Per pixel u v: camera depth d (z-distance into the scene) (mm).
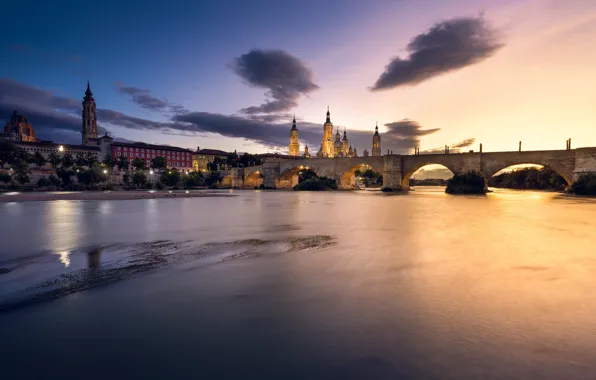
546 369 4332
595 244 13922
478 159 71875
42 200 46719
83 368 4492
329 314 6285
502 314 6238
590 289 7797
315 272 9375
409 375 4219
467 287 7949
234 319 6082
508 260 10844
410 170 85688
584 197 54594
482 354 4734
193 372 4355
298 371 4348
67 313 6449
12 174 88562
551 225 20578
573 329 5578
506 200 49125
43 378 4262
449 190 73500
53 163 105062
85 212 29516
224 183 140250
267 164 118375
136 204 40594
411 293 7492
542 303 6844
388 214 28375
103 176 100750
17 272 9500
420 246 13430
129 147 153500
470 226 20141
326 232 17594
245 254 11906
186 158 173000
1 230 18203
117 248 13102
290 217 25688
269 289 7852
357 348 4945
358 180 167750
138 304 6910
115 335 5480
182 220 23406
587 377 4141
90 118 196875
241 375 4266
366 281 8461
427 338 5246
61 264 10453
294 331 5551
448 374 4227
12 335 5523
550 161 63156
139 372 4375
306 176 130250
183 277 8922
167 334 5496
